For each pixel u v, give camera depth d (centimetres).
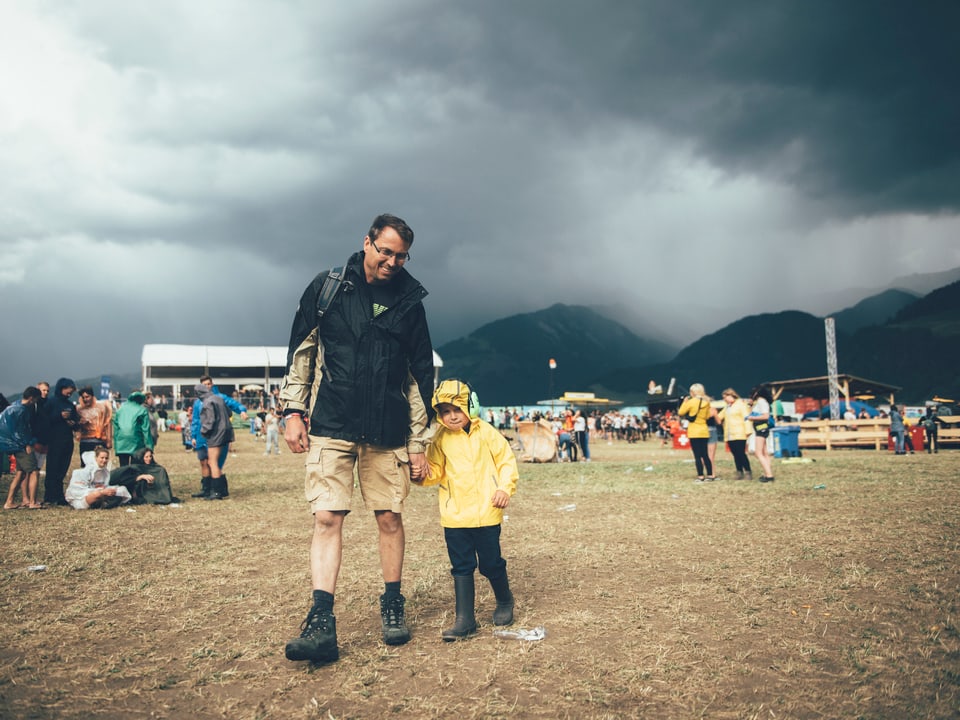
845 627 385
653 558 582
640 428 4541
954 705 279
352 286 354
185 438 2653
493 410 5053
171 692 306
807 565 542
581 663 336
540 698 293
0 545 680
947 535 650
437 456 396
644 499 1003
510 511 902
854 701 285
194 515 898
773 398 3691
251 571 559
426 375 377
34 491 987
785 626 389
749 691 298
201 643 376
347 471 354
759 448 1238
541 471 1662
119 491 984
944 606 421
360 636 384
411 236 350
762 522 759
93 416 1064
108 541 702
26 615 434
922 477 1250
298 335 361
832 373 2942
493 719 272
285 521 841
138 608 450
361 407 350
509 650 356
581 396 5125
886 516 778
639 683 308
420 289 369
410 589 492
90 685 315
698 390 1305
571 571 540
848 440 2498
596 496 1056
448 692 302
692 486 1183
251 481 1418
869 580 489
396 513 373
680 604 437
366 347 354
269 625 409
